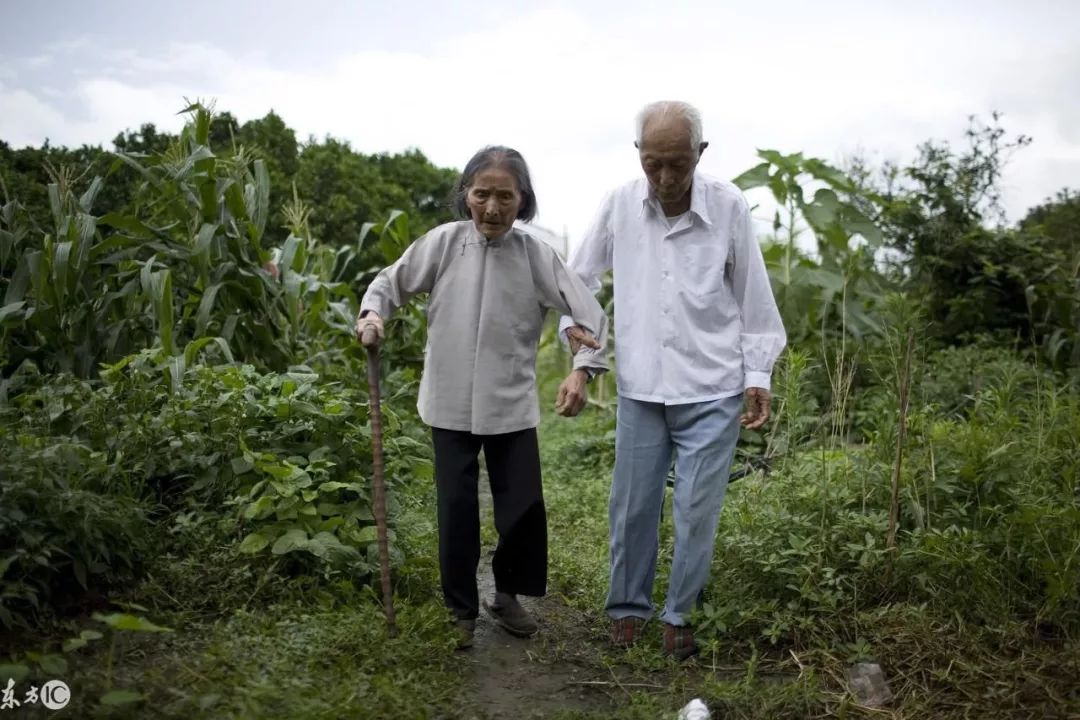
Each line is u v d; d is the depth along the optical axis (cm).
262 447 374
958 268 749
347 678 270
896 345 397
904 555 329
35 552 292
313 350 592
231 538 347
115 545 322
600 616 351
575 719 265
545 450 661
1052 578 310
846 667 298
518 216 315
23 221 498
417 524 391
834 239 719
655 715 267
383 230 657
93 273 498
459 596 323
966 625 312
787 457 415
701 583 311
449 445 317
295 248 590
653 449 318
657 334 312
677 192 297
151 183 542
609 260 334
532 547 327
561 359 1059
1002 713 267
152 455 369
